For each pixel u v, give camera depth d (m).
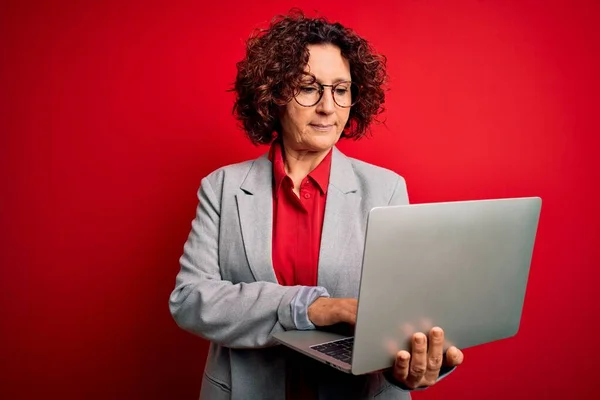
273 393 1.31
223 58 2.05
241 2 2.04
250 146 2.09
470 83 2.05
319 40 1.33
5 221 2.08
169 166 2.09
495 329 1.16
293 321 1.17
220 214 1.41
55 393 2.15
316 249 1.35
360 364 0.95
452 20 2.03
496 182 2.08
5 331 2.12
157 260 2.12
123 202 2.10
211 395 1.39
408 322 0.99
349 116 1.50
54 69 2.05
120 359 2.16
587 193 2.08
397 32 2.03
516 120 2.06
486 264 1.06
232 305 1.23
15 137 2.06
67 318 2.13
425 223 0.94
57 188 2.08
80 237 2.11
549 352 2.12
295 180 1.42
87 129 2.07
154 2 2.04
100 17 2.04
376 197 1.39
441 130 2.06
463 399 2.14
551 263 2.09
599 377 2.13
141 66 2.05
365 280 0.90
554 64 2.05
